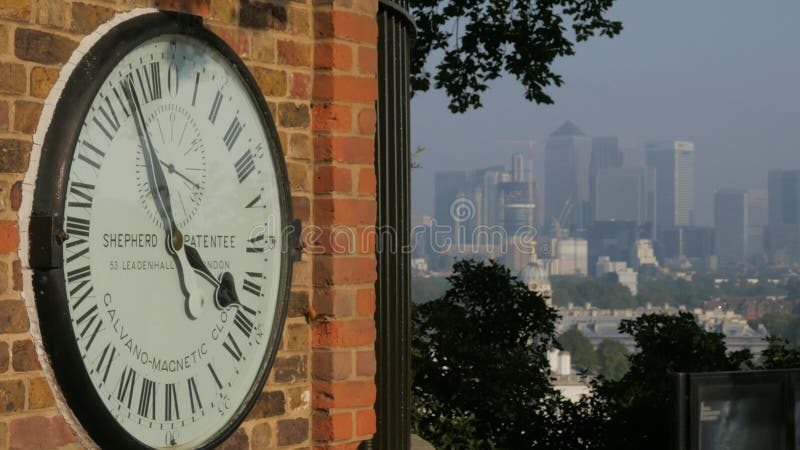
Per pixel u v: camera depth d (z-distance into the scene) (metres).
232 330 3.22
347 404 3.58
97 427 2.75
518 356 11.83
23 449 2.64
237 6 3.32
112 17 2.87
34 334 2.64
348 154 3.61
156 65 2.97
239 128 3.26
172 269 3.02
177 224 3.04
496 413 11.61
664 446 11.88
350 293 3.61
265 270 3.35
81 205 2.73
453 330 11.96
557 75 13.88
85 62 2.71
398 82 4.32
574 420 12.19
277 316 3.38
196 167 3.11
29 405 2.65
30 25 2.66
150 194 2.95
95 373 2.77
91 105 2.75
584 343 92.69
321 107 3.57
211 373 3.15
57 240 2.61
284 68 3.48
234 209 3.24
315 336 3.57
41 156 2.63
